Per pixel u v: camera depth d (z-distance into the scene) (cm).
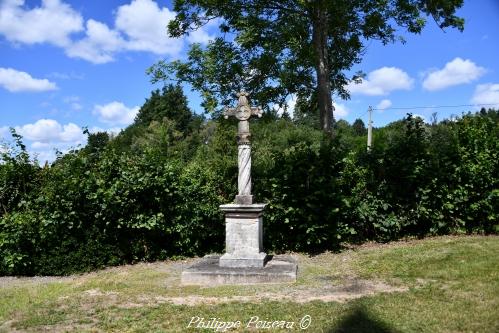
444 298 649
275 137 3512
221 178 1160
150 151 1121
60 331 598
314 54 1412
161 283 854
